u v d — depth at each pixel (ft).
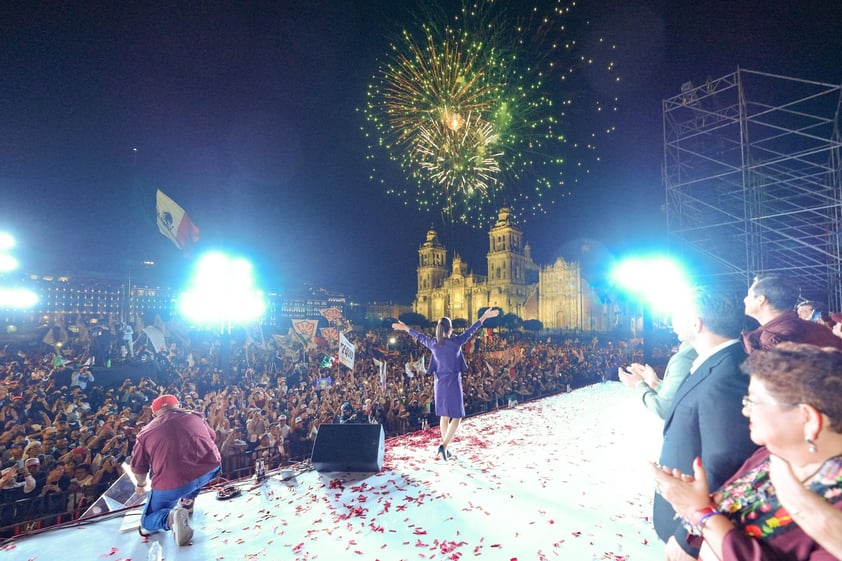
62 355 61.82
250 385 53.62
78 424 34.94
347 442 16.92
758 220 52.90
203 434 13.44
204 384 55.26
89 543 11.91
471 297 422.00
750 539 4.21
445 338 18.60
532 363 77.92
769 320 8.78
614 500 13.50
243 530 12.39
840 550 3.34
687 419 6.59
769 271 51.62
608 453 18.75
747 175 53.67
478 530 11.69
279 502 14.32
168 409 13.64
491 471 16.60
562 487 14.71
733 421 5.73
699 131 61.46
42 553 11.39
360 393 46.80
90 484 26.91
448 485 15.15
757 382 4.27
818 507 3.51
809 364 3.88
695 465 4.93
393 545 11.10
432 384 53.67
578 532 11.39
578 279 325.83
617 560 9.99
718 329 6.77
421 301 472.44
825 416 3.67
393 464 17.85
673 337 82.69
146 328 65.62
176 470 12.44
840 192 49.62
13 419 34.53
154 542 11.82
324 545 11.30
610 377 77.77
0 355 62.28
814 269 62.64
